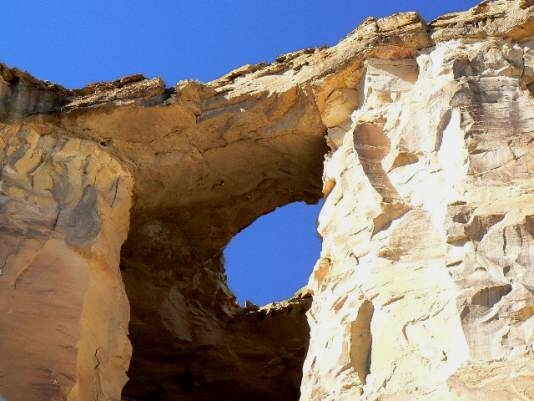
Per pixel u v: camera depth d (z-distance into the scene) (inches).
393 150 519.5
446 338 425.4
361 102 572.4
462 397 392.8
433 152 505.4
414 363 429.4
